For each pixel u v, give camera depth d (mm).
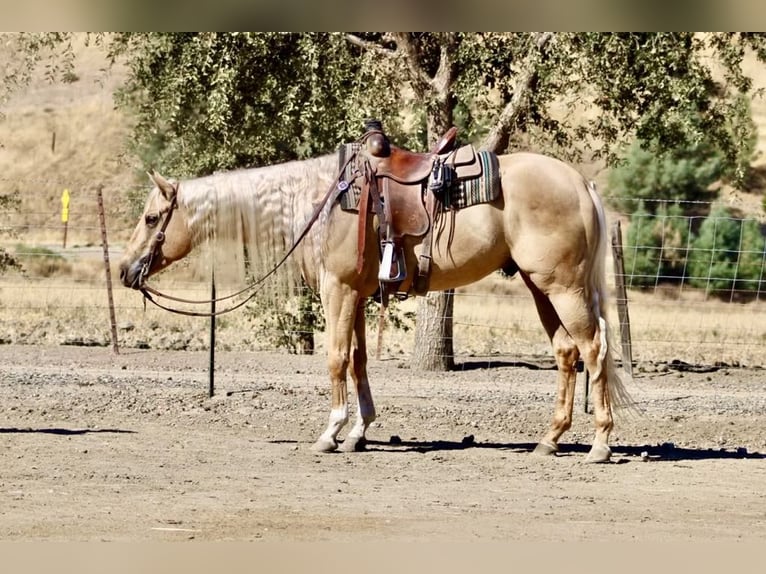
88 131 51469
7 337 19812
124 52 19234
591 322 9945
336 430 10414
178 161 19219
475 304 30594
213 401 13094
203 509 7875
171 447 10422
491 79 17141
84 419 11891
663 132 17641
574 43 15164
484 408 13258
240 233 10484
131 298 24969
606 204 43875
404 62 16656
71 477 8891
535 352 20328
